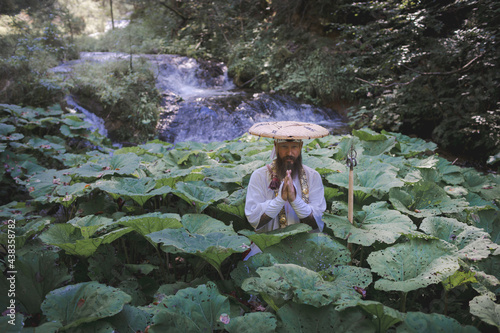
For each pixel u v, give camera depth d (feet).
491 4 22.09
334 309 5.37
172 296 5.65
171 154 13.01
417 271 6.41
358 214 8.50
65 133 22.70
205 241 6.83
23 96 25.88
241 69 39.99
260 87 39.52
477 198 10.70
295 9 42.24
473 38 23.39
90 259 7.58
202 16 46.24
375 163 11.92
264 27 44.37
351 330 5.14
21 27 32.73
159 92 33.12
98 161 11.80
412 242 6.95
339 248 7.04
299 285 5.77
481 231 7.28
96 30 55.26
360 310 5.37
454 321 4.91
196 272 8.29
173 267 8.80
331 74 35.35
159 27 50.01
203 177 10.89
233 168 11.37
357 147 14.11
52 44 36.22
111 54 41.45
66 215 11.50
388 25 31.58
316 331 5.26
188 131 30.07
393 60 26.43
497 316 5.26
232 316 6.06
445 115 26.99
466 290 7.16
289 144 8.56
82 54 41.24
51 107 25.02
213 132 30.14
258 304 6.87
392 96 28.91
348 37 37.83
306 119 32.83
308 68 36.96
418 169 11.72
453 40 24.48
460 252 6.75
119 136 28.68
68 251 7.57
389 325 5.32
